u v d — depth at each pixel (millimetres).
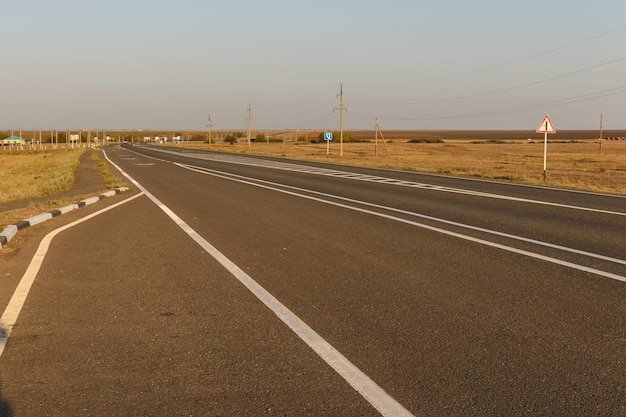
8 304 6352
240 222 12961
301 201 17531
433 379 4281
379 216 13922
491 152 99875
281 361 4656
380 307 6172
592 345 4980
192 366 4566
